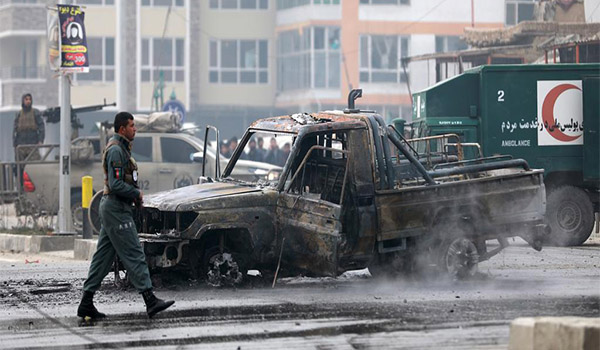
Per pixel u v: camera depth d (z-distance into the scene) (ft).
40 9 385.70
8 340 56.80
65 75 120.98
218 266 74.79
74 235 120.88
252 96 415.64
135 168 63.62
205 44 412.57
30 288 78.95
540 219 81.66
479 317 61.46
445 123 118.62
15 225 141.38
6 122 400.88
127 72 393.91
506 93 117.91
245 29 414.41
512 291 73.46
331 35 385.91
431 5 380.58
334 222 71.61
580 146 118.11
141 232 77.30
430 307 65.77
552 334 46.01
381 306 66.49
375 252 76.64
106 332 58.70
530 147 118.11
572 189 115.24
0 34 392.27
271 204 74.38
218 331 58.08
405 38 383.45
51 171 134.72
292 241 74.33
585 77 117.19
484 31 196.44
